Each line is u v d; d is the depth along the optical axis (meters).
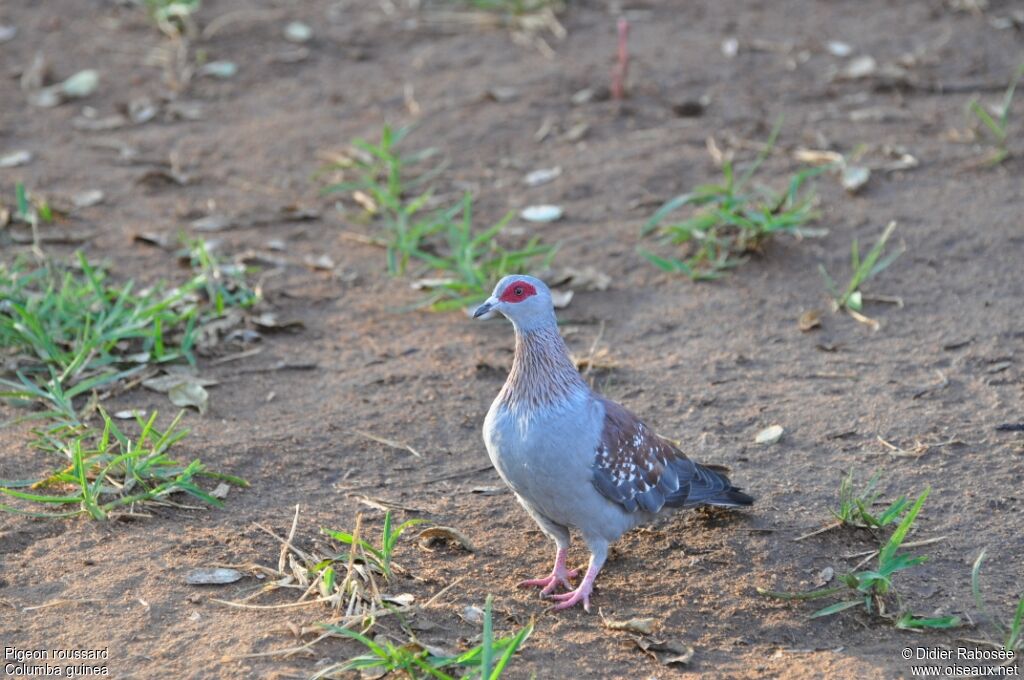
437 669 7.00
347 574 7.89
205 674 7.02
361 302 12.62
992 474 9.34
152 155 15.83
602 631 7.72
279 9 19.86
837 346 11.50
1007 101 14.88
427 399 10.71
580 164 15.34
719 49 18.19
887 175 14.55
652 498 8.21
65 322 11.27
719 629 7.73
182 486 8.91
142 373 10.86
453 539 8.66
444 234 14.01
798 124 15.95
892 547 7.88
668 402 10.64
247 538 8.58
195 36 18.88
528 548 8.72
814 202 14.06
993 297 12.12
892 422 10.17
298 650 7.22
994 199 13.85
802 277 12.76
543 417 7.87
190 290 11.80
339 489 9.38
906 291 12.35
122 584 7.90
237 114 16.97
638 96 16.88
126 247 13.41
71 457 9.16
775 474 9.51
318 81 17.80
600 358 11.34
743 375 11.06
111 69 18.06
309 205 14.72
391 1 20.25
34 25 19.33
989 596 7.98
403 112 16.80
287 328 11.93
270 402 10.65
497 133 16.16
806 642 7.60
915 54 17.72
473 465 9.80
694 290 12.68
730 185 13.06
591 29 19.06
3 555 8.20
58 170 15.28
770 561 8.41
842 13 19.34
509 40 18.81
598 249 13.50
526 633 6.70
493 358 11.46
